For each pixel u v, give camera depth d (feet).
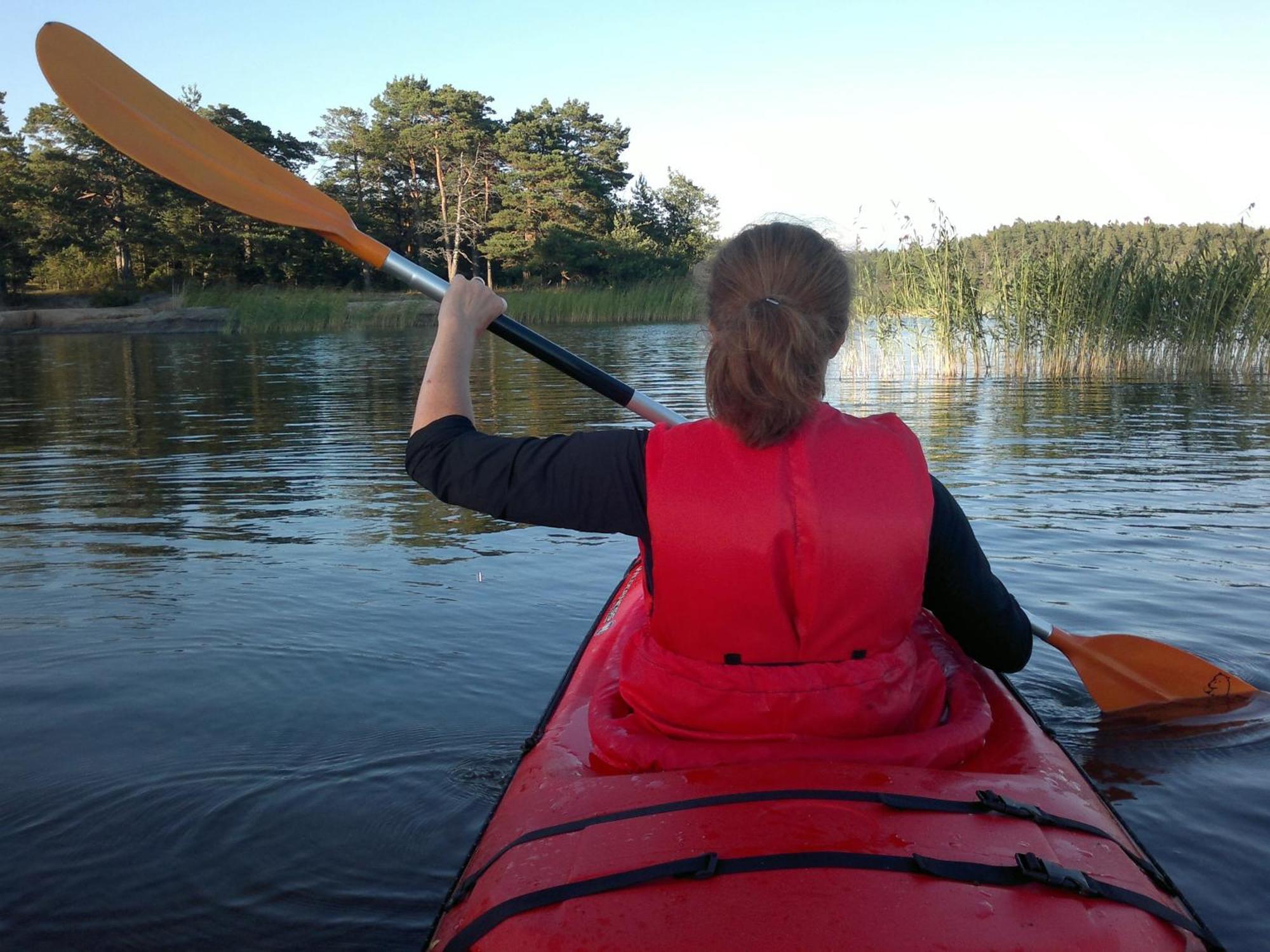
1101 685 8.54
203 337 80.79
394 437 24.70
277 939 5.73
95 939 5.74
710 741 4.20
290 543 14.58
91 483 19.30
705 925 3.21
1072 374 40.27
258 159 5.92
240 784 7.51
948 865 3.43
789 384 3.87
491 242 160.04
